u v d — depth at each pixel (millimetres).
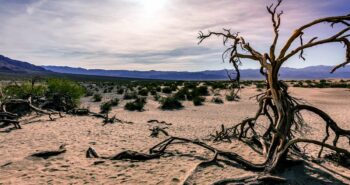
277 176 5742
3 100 14438
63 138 9516
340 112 19109
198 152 7926
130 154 7281
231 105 23031
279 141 6539
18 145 8445
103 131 11070
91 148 7645
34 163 6727
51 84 17844
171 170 6441
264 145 7750
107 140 9516
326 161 7367
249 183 5391
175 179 5875
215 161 6746
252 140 8797
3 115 11922
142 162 7043
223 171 6184
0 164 6480
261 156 7418
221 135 10008
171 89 34781
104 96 29844
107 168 6582
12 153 7512
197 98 24047
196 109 20906
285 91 7086
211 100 25172
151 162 7051
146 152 8109
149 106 22250
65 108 17062
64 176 6008
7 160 6770
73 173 6199
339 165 7176
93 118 14406
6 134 10023
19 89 17078
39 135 9891
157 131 10844
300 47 6285
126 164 6863
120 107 21734
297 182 5621
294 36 6281
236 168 6398
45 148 8102
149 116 17609
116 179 5930
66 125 12055
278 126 6383
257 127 13102
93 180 5852
